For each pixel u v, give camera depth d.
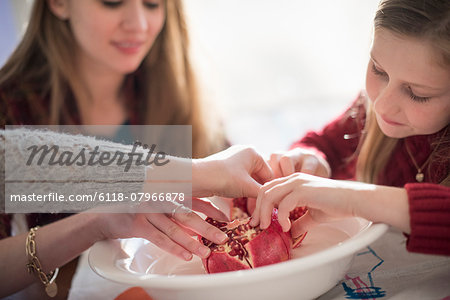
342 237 0.67
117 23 1.07
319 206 0.63
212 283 0.52
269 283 0.54
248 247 0.62
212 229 0.64
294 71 2.19
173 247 0.64
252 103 2.23
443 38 0.62
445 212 0.59
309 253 0.66
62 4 1.08
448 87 0.65
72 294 0.68
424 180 0.83
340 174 0.99
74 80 1.15
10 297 0.70
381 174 0.87
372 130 0.86
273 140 1.99
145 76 1.26
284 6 2.10
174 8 1.23
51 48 1.11
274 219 0.65
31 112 1.09
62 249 0.68
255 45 2.16
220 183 0.68
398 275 0.63
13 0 1.76
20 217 0.89
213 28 2.11
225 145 1.33
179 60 1.26
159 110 1.28
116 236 0.67
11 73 1.09
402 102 0.67
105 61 1.12
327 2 2.07
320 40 2.13
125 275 0.56
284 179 0.66
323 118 2.10
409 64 0.64
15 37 1.79
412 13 0.64
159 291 0.56
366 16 2.05
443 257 0.65
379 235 0.58
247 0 2.09
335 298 0.61
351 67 2.13
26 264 0.68
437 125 0.68
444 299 0.58
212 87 1.37
